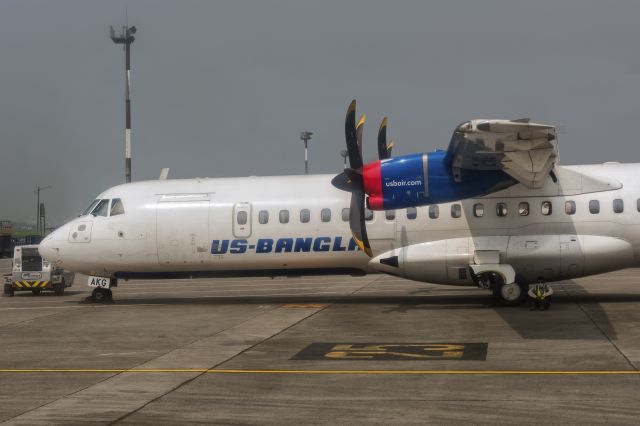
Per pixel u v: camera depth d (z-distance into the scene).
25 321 30.38
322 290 44.69
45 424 13.93
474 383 16.66
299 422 13.77
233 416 14.28
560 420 13.46
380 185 30.19
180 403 15.40
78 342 24.20
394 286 46.53
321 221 33.38
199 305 35.53
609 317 27.09
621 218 31.08
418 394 15.76
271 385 16.95
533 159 27.77
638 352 19.86
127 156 60.09
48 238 36.41
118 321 29.59
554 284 43.81
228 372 18.55
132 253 35.16
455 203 31.91
